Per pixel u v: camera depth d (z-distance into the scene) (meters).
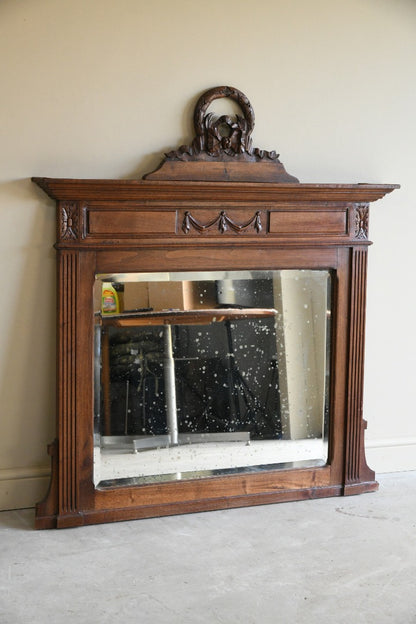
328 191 3.85
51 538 3.49
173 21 3.76
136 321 3.72
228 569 3.21
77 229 3.56
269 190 3.75
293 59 3.99
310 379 4.04
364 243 4.01
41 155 3.64
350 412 4.08
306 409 4.04
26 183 3.64
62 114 3.65
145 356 3.75
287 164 4.04
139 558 3.30
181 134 3.83
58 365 3.59
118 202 3.59
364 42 4.11
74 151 3.69
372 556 3.34
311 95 4.04
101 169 3.74
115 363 3.70
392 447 4.41
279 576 3.15
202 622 2.80
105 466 3.71
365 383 4.34
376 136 4.20
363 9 4.09
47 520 3.60
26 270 3.70
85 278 3.60
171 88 3.79
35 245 3.69
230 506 3.88
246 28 3.89
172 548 3.40
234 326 3.88
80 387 3.62
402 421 4.44
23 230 3.67
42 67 3.60
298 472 4.00
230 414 3.91
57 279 3.58
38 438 3.81
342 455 4.09
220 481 3.86
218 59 3.86
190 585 3.07
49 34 3.59
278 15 3.94
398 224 4.30
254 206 3.80
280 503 3.96
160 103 3.79
